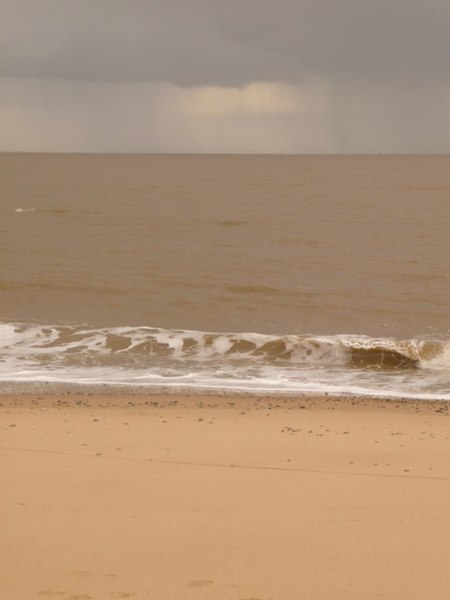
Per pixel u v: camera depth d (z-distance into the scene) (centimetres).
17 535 859
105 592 706
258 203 8350
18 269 4216
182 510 952
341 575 752
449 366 2472
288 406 1869
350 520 919
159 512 944
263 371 2345
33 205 7806
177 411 1766
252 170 16750
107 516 927
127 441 1384
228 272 4275
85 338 2686
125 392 2044
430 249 5244
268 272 4319
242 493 1031
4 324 2872
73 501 987
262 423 1608
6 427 1518
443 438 1454
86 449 1306
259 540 846
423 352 2503
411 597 706
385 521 917
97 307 3394
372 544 838
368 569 767
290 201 8606
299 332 3000
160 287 3834
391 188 10731
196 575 748
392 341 2558
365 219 6925
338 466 1198
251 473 1141
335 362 2512
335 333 2997
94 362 2411
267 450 1317
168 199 8738
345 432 1509
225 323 3150
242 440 1408
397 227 6397
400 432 1522
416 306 3522
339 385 2188
